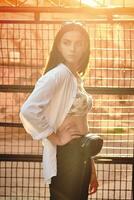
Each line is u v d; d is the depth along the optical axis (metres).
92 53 5.31
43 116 3.33
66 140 3.41
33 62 5.41
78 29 3.49
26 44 5.53
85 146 3.34
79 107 3.46
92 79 5.35
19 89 5.12
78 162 3.39
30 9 5.08
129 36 5.26
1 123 5.18
